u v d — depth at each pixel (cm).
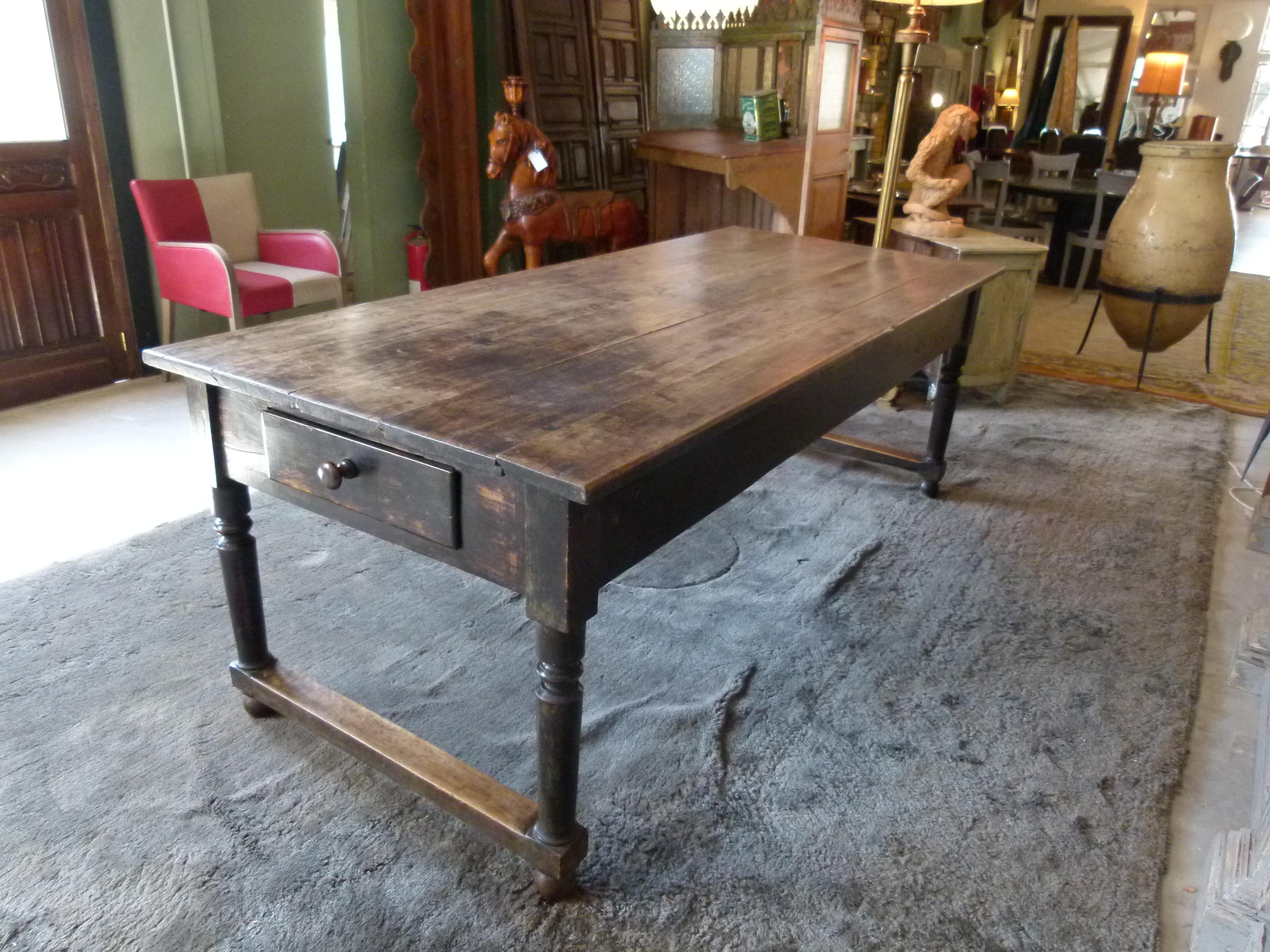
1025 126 1051
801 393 167
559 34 450
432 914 141
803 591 239
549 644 127
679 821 161
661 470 130
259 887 144
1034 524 280
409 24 440
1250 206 1180
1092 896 148
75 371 363
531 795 165
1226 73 1230
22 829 153
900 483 308
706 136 502
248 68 405
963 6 780
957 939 140
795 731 186
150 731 178
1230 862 144
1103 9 1075
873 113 694
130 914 139
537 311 190
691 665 206
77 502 272
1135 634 222
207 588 227
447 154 450
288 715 172
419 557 247
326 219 461
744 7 228
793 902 145
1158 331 421
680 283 222
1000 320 367
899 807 166
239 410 151
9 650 200
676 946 137
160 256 352
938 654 213
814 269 244
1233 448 351
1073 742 184
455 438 121
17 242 336
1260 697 201
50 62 333
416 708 188
